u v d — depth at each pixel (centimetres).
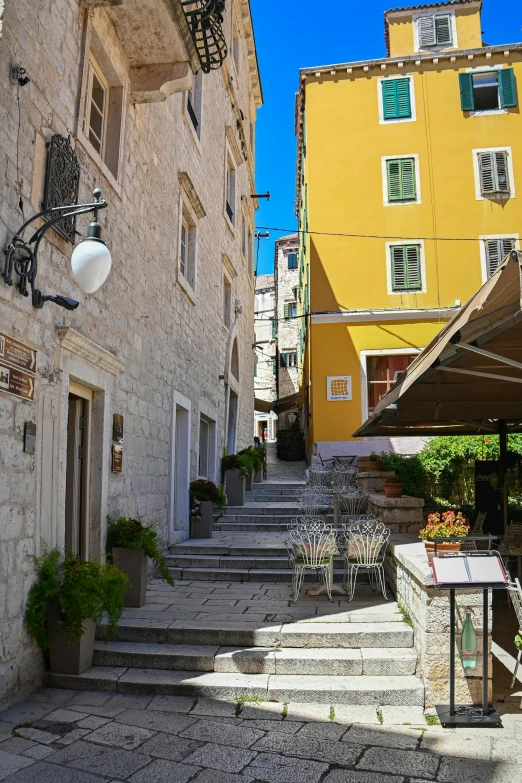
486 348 575
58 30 550
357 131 1666
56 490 531
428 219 1619
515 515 954
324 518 1014
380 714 462
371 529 726
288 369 3578
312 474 1341
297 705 477
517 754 397
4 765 371
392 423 948
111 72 692
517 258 374
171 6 638
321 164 1659
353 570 688
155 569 814
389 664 515
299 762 385
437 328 1576
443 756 395
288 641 554
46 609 506
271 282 4159
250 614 619
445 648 479
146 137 820
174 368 953
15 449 463
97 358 618
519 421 930
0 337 442
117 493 686
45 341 514
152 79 732
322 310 1602
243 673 521
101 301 648
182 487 997
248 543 920
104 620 592
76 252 446
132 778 361
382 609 632
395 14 1838
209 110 1272
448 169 1634
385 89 1678
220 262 1373
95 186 636
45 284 520
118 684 500
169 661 530
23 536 474
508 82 1656
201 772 370
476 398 783
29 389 483
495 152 1631
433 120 1656
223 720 448
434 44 1811
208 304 1232
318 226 1634
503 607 757
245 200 1812
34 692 493
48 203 516
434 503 1173
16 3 472
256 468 1413
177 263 973
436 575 448
